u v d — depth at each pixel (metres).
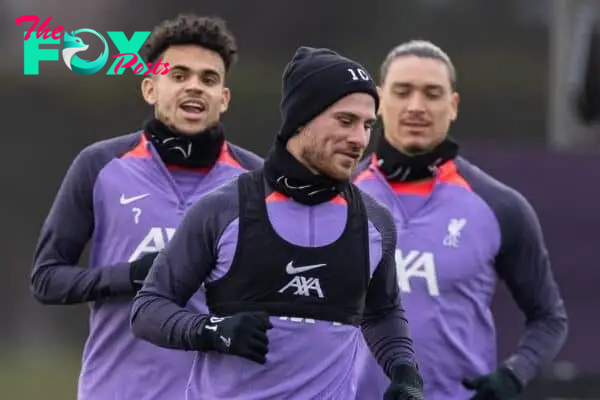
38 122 54.88
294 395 14.76
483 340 19.98
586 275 28.08
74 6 56.62
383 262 15.48
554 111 32.22
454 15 60.31
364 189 20.31
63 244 18.89
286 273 14.73
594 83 31.06
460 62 59.56
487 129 55.88
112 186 18.97
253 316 14.38
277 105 51.31
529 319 20.45
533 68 58.78
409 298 19.66
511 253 20.17
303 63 14.87
